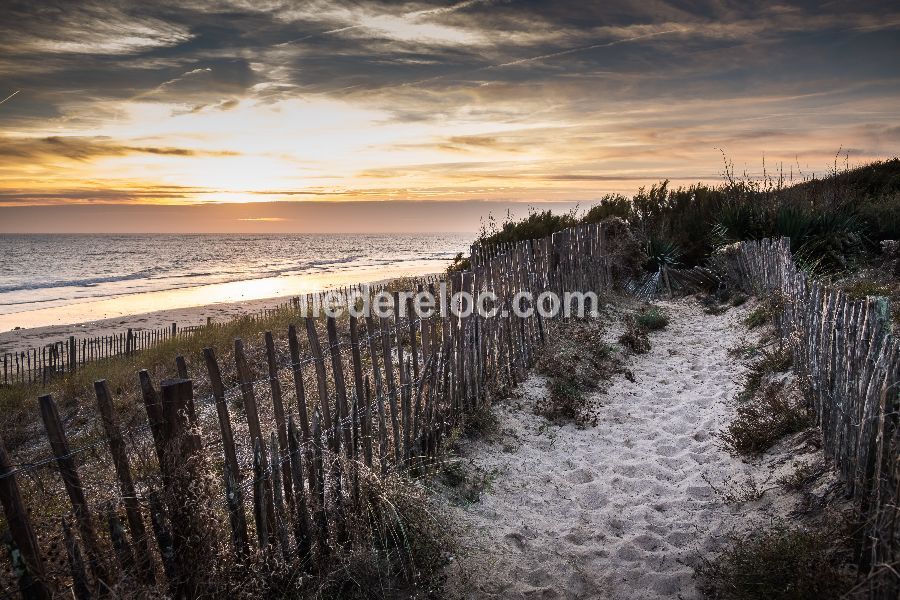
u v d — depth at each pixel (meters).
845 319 3.92
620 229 12.93
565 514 4.45
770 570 3.18
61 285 40.22
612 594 3.50
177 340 12.12
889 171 14.70
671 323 10.12
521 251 7.52
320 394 3.69
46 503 3.53
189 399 2.84
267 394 6.62
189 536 2.79
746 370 7.05
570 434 5.84
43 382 11.27
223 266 60.84
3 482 2.21
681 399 6.64
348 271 48.22
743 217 12.32
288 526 3.44
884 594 2.51
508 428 5.74
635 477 4.93
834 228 10.79
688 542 3.91
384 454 4.27
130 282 41.75
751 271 10.32
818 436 4.48
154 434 2.77
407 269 46.78
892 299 6.89
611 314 10.27
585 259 10.34
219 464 4.57
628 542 3.97
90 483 3.75
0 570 2.42
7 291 36.56
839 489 3.64
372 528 3.78
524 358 7.20
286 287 34.66
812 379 4.75
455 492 4.57
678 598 3.39
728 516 4.09
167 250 106.12
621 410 6.39
